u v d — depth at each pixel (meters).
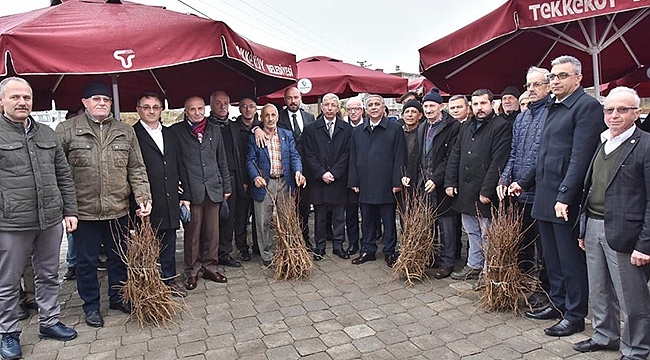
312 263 4.76
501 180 3.73
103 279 4.75
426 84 8.00
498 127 3.89
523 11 3.28
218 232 4.55
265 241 4.91
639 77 5.89
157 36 3.26
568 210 3.00
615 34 3.99
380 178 4.68
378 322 3.47
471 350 2.99
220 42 3.46
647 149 2.44
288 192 4.91
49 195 3.09
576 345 2.92
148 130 3.89
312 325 3.46
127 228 3.71
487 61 5.15
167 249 4.07
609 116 2.55
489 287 3.58
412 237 4.31
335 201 5.04
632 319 2.64
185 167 4.17
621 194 2.53
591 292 2.84
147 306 3.55
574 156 2.89
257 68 4.10
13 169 2.92
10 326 3.09
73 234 3.51
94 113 3.39
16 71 2.94
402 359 2.91
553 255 3.28
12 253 2.99
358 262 4.92
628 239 2.51
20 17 3.68
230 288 4.32
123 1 4.27
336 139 5.03
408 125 4.75
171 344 3.23
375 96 4.71
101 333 3.44
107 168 3.46
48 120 8.93
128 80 5.88
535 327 3.28
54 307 3.36
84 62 3.09
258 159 4.78
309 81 6.74
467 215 4.23
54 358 3.09
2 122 2.92
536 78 3.41
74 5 3.71
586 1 3.11
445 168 4.37
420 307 3.72
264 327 3.45
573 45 4.23
